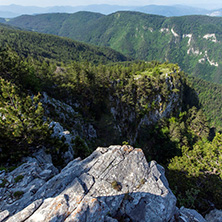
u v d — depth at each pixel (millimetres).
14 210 10188
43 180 13508
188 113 98000
